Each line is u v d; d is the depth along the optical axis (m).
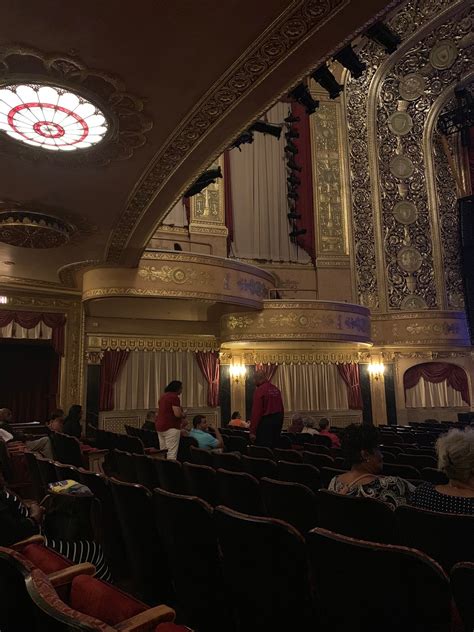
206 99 4.63
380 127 18.47
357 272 17.30
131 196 6.58
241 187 16.61
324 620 2.01
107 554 3.77
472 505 2.53
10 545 2.52
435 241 17.77
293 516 3.47
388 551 1.72
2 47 3.87
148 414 11.30
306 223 17.19
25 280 10.88
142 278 9.70
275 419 7.55
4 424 8.04
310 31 3.81
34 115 4.71
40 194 6.50
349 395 16.09
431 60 17.94
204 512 2.53
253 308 11.90
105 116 4.77
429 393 16.95
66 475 4.14
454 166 18.45
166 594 3.04
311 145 17.80
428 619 1.69
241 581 2.34
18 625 1.56
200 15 3.62
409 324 16.50
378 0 3.52
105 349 13.31
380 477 3.06
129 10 3.54
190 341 14.46
